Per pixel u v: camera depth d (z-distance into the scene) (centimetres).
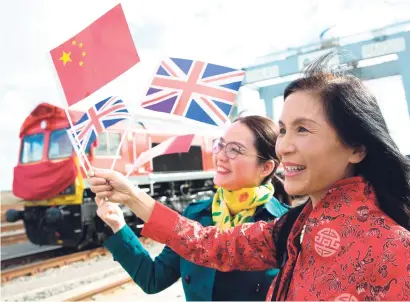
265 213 169
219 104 166
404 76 484
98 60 147
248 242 128
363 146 101
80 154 146
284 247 118
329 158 100
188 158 957
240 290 157
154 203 138
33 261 746
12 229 1209
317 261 95
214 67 169
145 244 805
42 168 694
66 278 589
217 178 172
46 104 711
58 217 685
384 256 86
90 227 727
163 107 165
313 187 102
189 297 163
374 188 100
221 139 175
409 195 99
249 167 167
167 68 171
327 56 111
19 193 721
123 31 145
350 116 97
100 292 511
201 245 131
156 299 463
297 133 103
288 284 103
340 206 97
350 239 92
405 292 81
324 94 100
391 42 499
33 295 500
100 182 139
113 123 163
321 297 90
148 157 173
